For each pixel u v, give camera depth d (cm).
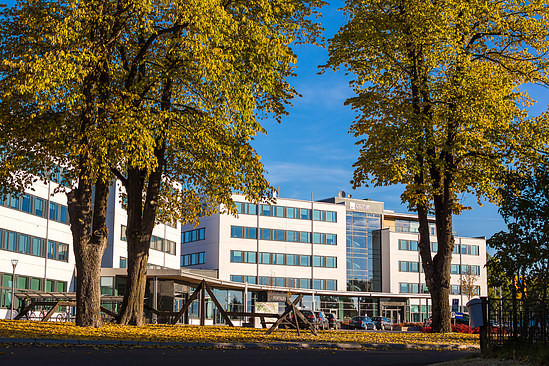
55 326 2192
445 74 2878
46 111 2241
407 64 2925
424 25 2744
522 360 1334
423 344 2259
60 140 2192
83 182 2239
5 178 2436
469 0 2814
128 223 2580
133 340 1806
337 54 2984
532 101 3091
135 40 2427
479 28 2972
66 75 1986
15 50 2247
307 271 9288
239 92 2197
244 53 2256
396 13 2889
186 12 2084
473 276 10481
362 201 10156
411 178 3120
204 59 2108
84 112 2131
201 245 9044
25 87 1991
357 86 3075
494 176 2847
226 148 2262
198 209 2986
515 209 1820
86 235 2245
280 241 9156
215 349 1795
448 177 3005
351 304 9356
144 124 2083
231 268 8775
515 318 1495
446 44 2762
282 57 2352
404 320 9669
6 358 1257
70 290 5831
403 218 10656
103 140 2000
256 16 2412
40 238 5394
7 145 2331
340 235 9638
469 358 1498
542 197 1825
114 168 2516
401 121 2916
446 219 3033
